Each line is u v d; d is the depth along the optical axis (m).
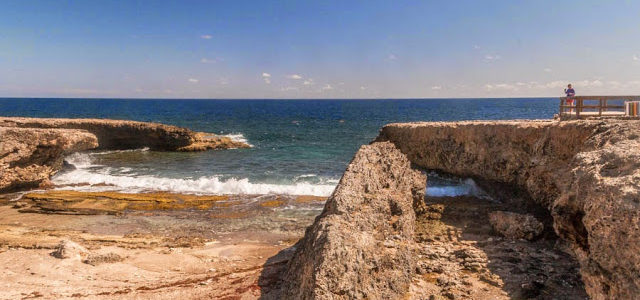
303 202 17.97
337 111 120.25
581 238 7.87
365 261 8.04
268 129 57.62
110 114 90.12
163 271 10.95
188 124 67.50
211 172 25.19
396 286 8.38
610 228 6.41
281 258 11.79
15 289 9.59
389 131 24.31
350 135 48.09
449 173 20.28
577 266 9.73
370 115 94.12
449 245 11.66
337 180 22.61
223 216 16.23
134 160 29.97
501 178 16.81
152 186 20.89
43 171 21.44
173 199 18.33
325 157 30.98
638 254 5.78
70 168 26.27
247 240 13.67
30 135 21.47
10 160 20.14
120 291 9.52
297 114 103.31
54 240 13.31
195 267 11.25
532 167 14.32
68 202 17.80
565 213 8.27
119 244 13.13
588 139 11.45
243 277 10.29
